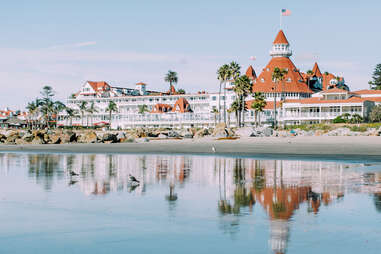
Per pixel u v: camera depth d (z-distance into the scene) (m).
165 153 50.72
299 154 44.47
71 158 43.50
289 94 167.00
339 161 35.62
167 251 10.70
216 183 22.80
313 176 25.30
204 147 61.06
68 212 15.23
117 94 194.75
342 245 10.94
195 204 16.61
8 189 20.88
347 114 121.38
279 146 58.91
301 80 178.50
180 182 23.34
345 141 68.50
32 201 17.48
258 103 132.38
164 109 169.25
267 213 14.74
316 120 129.88
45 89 190.25
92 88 196.00
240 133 96.75
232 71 128.25
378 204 16.12
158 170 30.16
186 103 167.00
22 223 13.61
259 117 135.88
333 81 196.12
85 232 12.47
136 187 21.45
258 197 18.05
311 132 104.06
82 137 90.38
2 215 14.77
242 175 26.42
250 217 14.14
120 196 18.67
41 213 15.09
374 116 118.25
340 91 132.25
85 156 46.72
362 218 13.79
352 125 109.69
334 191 19.31
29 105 190.12
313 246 10.88
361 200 16.97
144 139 90.69
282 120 140.25
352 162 34.56
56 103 192.50
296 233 12.06
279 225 12.98
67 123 193.62
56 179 24.92
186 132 109.62
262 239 11.53
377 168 29.75
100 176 26.47
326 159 37.81
